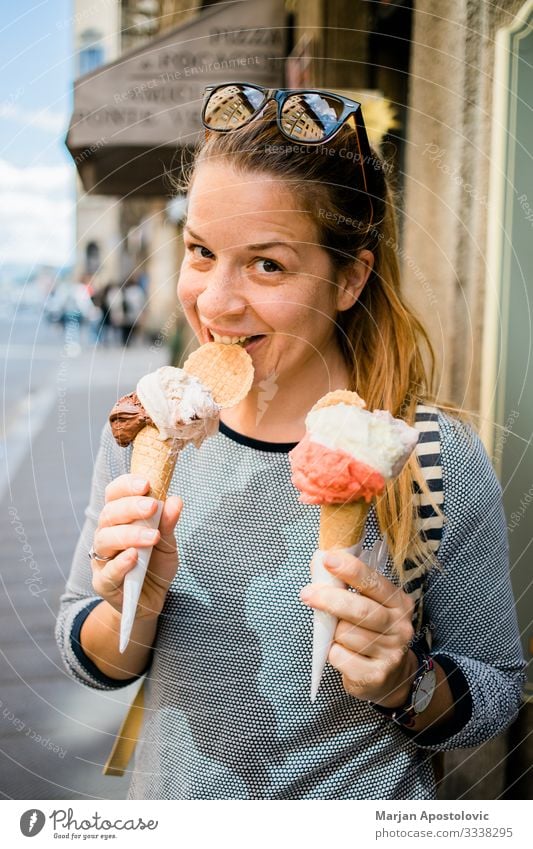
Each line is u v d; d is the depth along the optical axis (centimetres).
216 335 115
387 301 129
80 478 411
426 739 117
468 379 198
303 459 105
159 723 125
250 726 118
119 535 105
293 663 116
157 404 112
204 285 114
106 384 473
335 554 104
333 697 116
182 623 121
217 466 124
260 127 107
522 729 201
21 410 637
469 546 118
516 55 200
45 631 263
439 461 117
